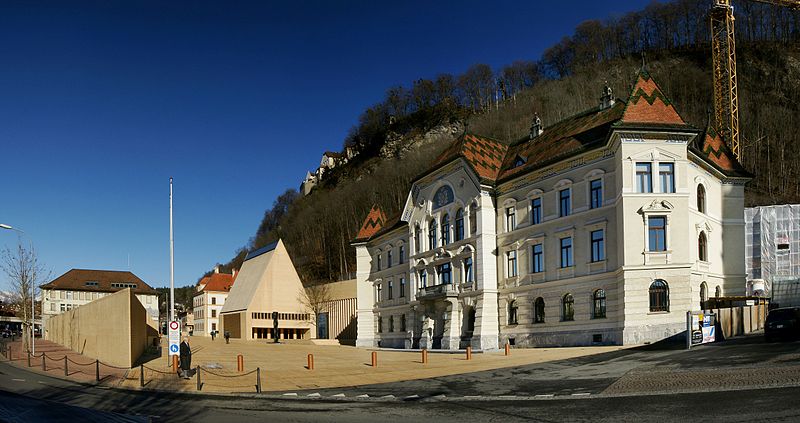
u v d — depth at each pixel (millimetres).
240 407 22516
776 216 71000
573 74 163500
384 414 20250
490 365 36188
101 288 131500
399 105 196125
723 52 97562
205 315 134875
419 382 30312
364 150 193125
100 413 19266
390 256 72625
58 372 36875
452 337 55219
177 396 26172
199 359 44375
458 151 56188
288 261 94750
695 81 131375
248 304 90062
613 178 43594
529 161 52406
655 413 17422
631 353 35500
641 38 164125
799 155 106188
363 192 148000
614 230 43156
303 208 183125
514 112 150250
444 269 59375
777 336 31594
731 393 19219
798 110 118250
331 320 89312
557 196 48375
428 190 62250
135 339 40375
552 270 48188
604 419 17250
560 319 47188
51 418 17484
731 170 51719
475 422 18141
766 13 145250
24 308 64188
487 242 53438
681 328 40062
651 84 44500
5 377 34469
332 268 135875
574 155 46312
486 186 53969
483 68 191125
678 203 41906
